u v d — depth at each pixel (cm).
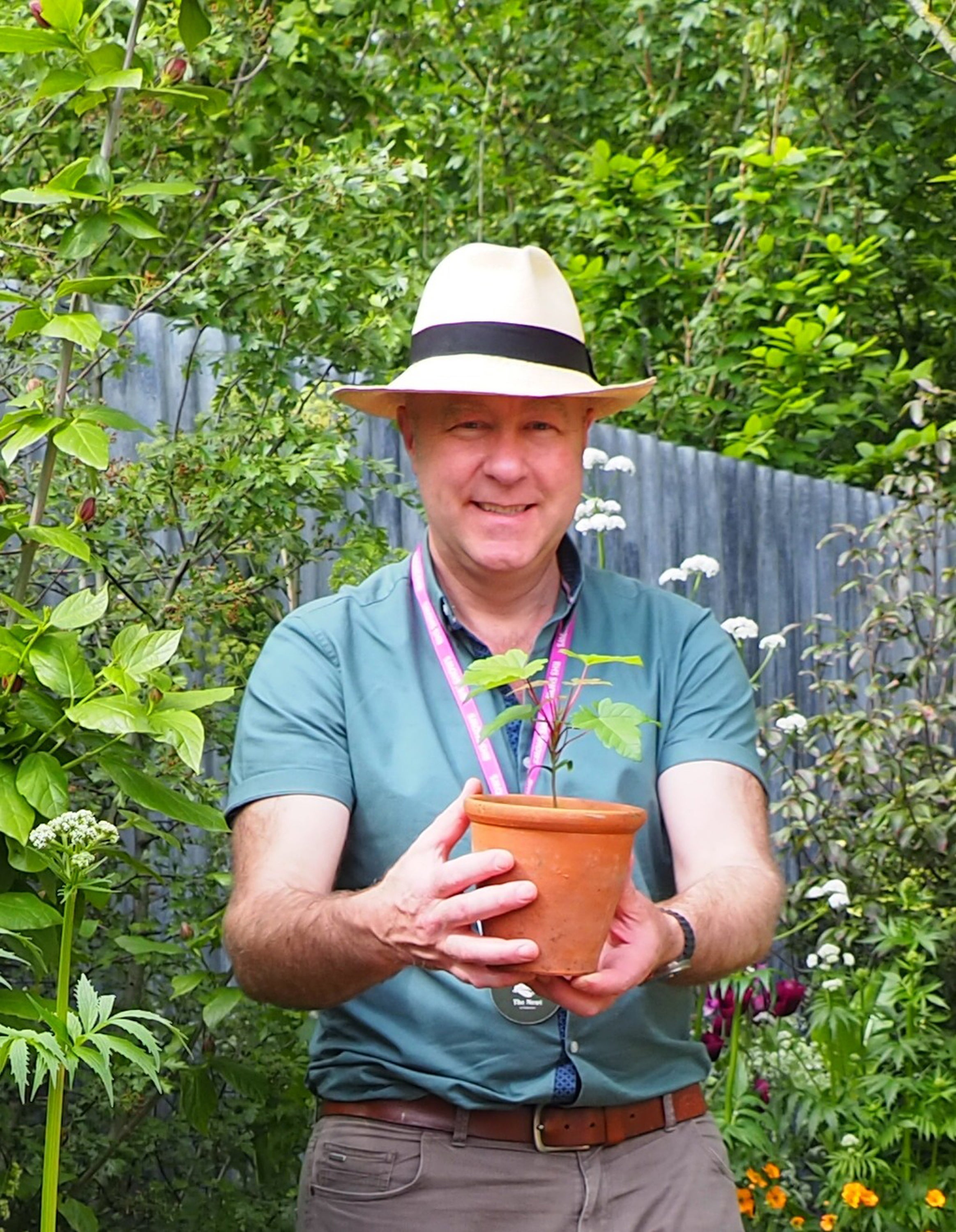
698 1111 248
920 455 804
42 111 442
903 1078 500
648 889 245
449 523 242
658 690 252
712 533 769
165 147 515
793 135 1093
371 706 242
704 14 1059
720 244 1157
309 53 587
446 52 1030
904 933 551
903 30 990
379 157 419
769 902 235
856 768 628
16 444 244
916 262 1077
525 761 241
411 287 483
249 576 452
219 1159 378
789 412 928
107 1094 330
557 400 240
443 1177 229
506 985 197
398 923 199
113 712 223
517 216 1083
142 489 391
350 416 450
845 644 702
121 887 359
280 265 418
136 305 390
